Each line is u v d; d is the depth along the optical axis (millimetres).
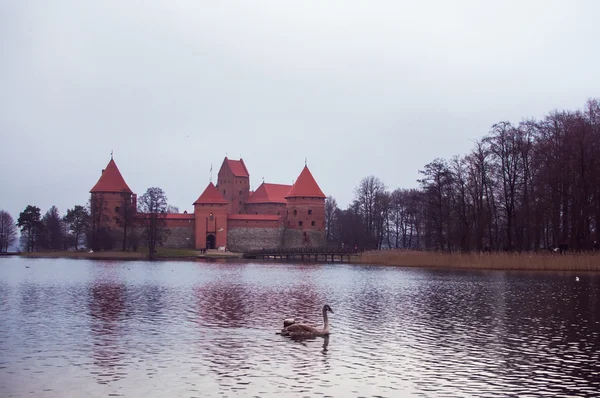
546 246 85250
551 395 17516
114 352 22703
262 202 165750
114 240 127188
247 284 51594
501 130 81938
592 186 70062
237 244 134250
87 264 90000
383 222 142750
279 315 32062
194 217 132375
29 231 143000
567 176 71500
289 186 173625
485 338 25422
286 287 48500
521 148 79500
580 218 70750
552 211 74250
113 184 128875
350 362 21188
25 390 17953
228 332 26781
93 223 124312
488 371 20016
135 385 18438
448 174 88812
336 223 161250
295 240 139125
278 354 22406
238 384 18531
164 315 31891
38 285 50438
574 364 20969
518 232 80250
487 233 91375
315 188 141375
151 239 116000
